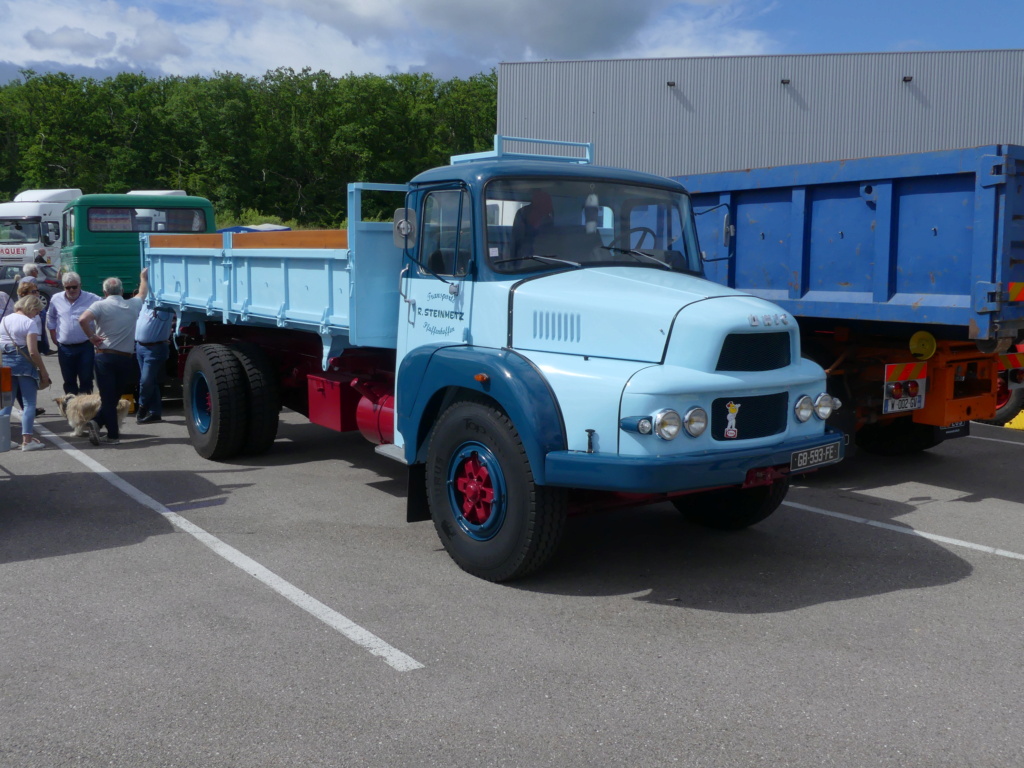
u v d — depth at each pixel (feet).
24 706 12.37
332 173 270.67
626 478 15.14
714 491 20.66
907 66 93.40
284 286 24.23
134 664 13.67
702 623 15.44
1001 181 20.20
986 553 19.44
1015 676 13.44
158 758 11.08
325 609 15.89
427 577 17.62
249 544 19.60
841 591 17.07
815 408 17.42
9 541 19.74
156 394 34.37
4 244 92.22
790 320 17.13
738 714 12.23
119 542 19.69
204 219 51.08
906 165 22.17
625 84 98.84
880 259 23.08
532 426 15.84
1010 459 29.14
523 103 100.42
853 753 11.25
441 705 12.44
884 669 13.66
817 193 24.66
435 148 274.77
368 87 268.21
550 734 11.68
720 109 97.55
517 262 18.28
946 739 11.59
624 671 13.53
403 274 20.53
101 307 29.71
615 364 16.02
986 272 20.70
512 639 14.69
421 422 18.66
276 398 27.55
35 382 29.17
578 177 19.22
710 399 15.83
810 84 95.76
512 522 16.55
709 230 28.04
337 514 22.03
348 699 12.59
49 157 254.06
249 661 13.79
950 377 24.98
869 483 25.91
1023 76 91.40
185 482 25.11
